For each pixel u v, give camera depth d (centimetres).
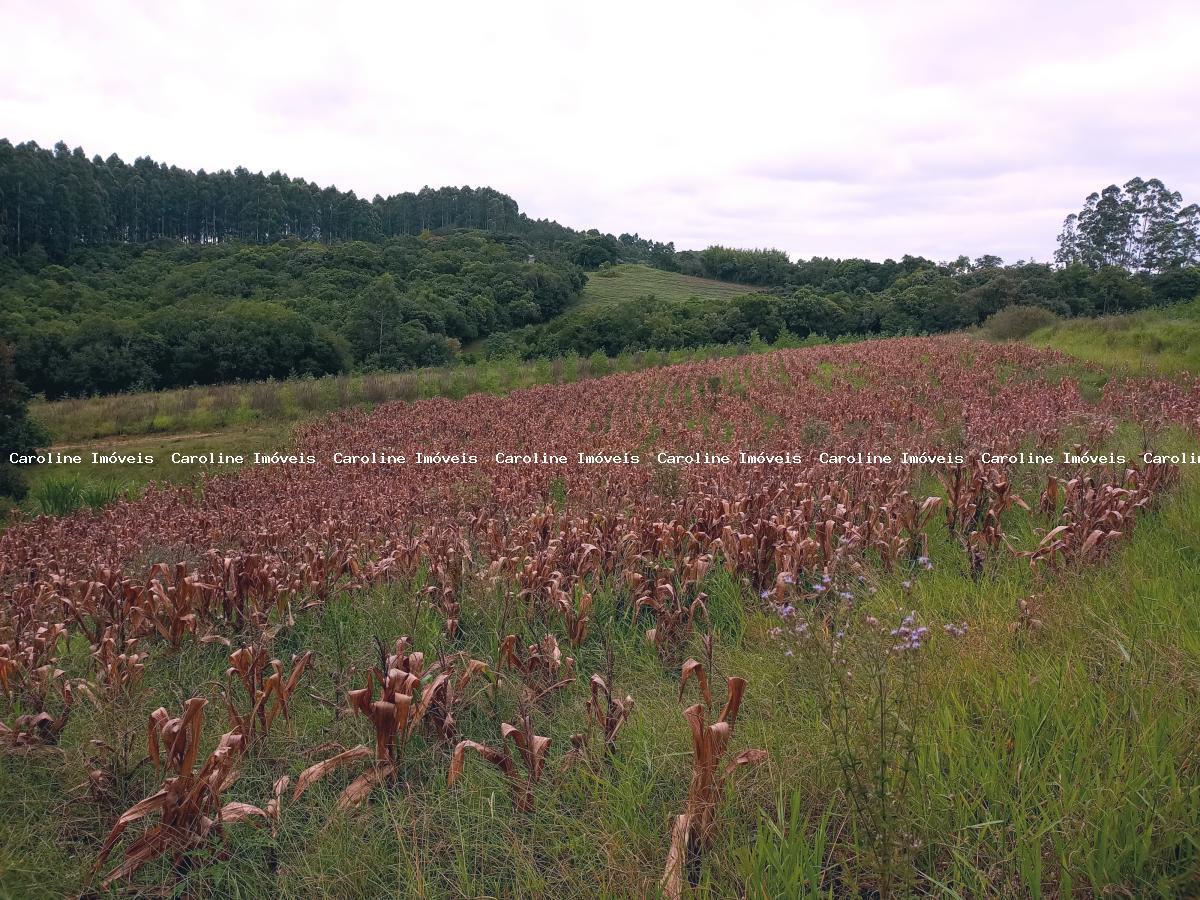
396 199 16838
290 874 378
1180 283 6938
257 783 458
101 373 4197
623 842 360
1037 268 7350
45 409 3138
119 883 379
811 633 390
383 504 1231
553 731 491
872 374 2911
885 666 359
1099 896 284
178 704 554
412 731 467
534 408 2844
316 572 769
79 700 549
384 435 2516
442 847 383
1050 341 3759
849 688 423
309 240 12288
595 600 706
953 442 1315
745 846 333
